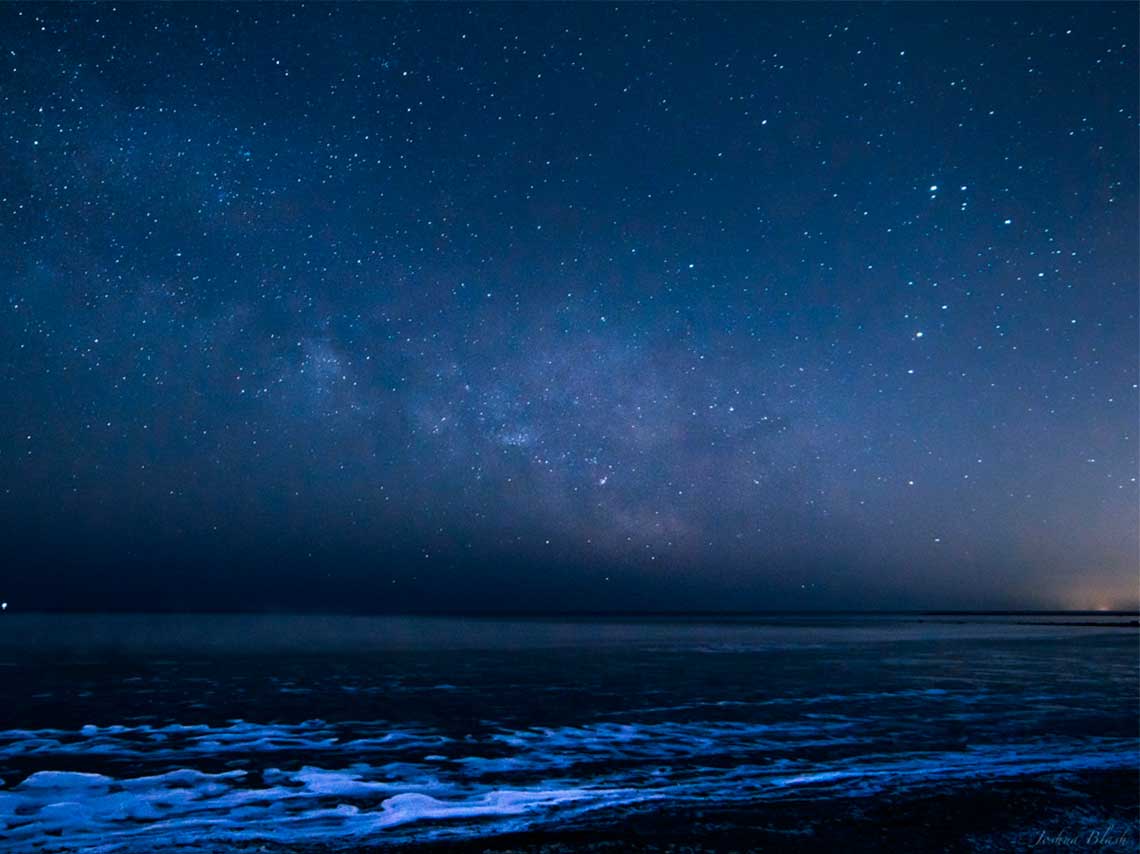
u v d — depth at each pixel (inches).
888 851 223.3
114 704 577.0
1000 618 5876.0
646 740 437.1
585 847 221.8
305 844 226.2
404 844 224.2
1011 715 536.1
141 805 287.0
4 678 773.3
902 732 465.1
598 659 1104.8
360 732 459.2
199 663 976.9
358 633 2092.8
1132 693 674.2
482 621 4180.6
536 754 395.9
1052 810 263.9
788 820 250.5
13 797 299.4
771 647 1466.5
